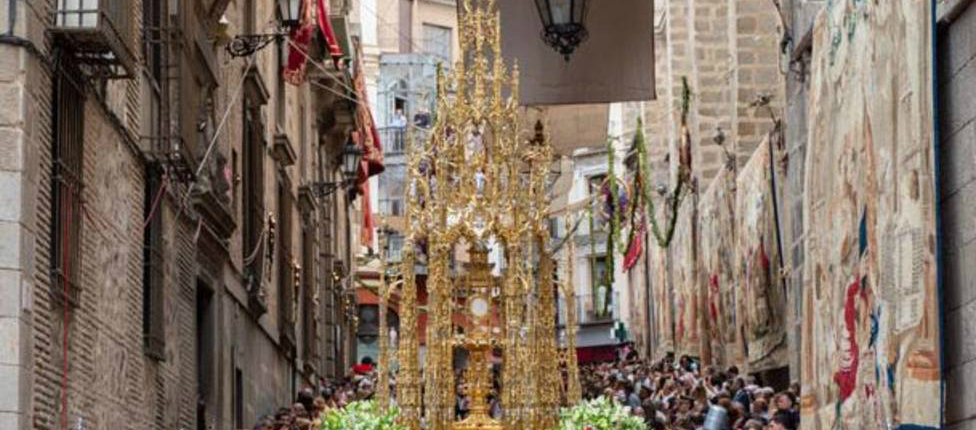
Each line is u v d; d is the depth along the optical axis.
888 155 18.16
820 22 21.58
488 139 19.89
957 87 16.86
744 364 32.34
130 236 20.80
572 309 21.12
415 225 19.89
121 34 18.08
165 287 22.59
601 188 44.22
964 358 16.70
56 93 17.22
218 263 26.91
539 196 19.94
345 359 49.72
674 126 45.56
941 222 17.27
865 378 19.14
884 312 18.28
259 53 31.12
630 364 41.25
